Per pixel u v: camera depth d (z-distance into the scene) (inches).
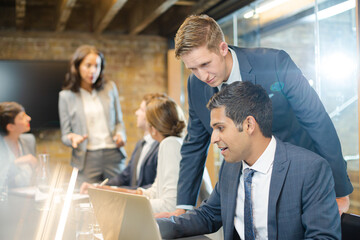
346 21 98.0
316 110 68.3
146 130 122.5
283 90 70.9
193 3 192.2
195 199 82.4
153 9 192.7
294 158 57.1
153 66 256.4
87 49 152.0
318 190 55.1
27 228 68.6
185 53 64.4
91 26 246.8
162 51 257.4
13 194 101.8
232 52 71.7
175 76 234.1
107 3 195.8
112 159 154.4
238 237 64.2
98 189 54.2
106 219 54.2
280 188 56.4
